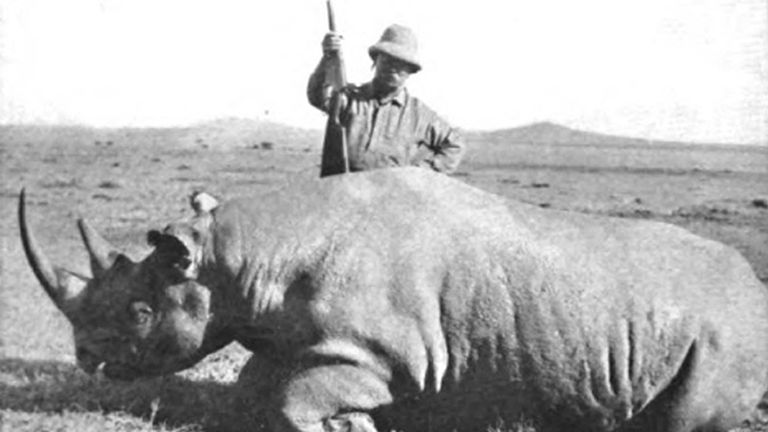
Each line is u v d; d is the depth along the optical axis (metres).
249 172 17.02
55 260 11.98
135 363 6.24
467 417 6.18
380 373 5.88
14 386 7.06
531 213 6.28
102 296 6.20
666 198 14.13
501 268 6.01
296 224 6.11
